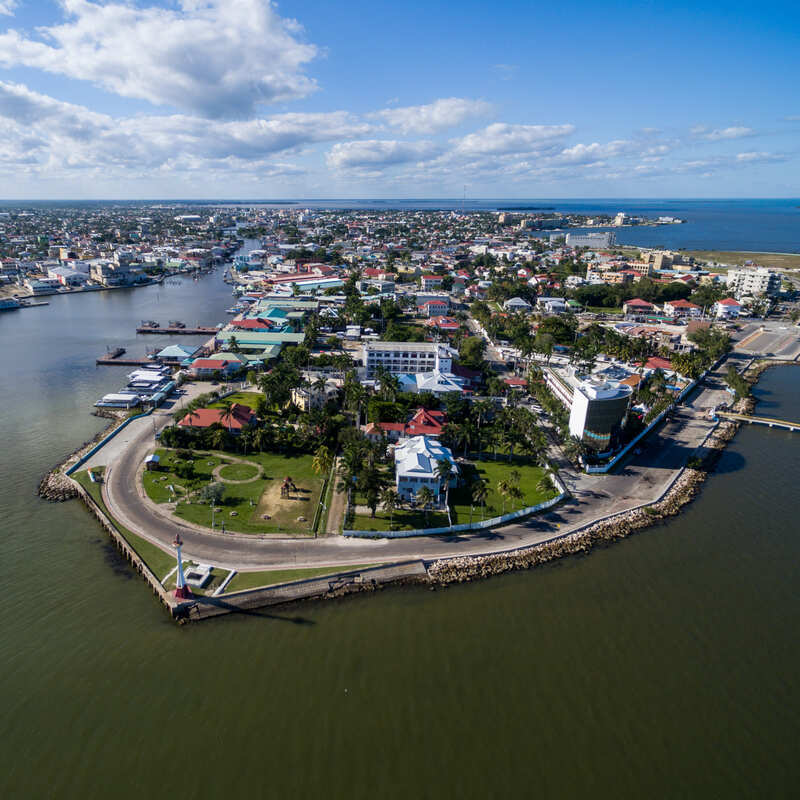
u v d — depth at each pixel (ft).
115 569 359.66
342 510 429.79
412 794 226.99
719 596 358.02
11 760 236.63
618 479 511.40
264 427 538.47
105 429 571.69
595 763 243.19
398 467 459.73
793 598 358.02
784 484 514.68
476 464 521.65
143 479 459.73
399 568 365.40
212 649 299.38
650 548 409.28
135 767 234.79
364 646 305.12
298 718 259.39
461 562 377.71
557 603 345.92
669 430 636.89
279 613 327.47
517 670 292.20
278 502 435.12
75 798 222.48
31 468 484.33
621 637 319.27
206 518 408.26
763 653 310.65
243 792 225.76
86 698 266.77
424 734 253.44
